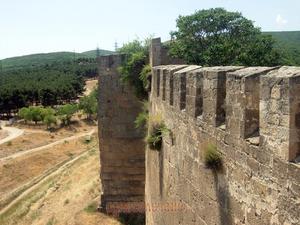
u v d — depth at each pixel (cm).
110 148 3098
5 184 6334
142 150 3067
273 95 714
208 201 1085
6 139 9150
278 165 711
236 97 870
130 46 3039
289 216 684
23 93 12800
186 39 3569
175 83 1397
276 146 714
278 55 3309
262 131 759
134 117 3044
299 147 680
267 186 755
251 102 827
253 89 817
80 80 17412
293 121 671
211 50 3228
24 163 7131
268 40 3381
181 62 2498
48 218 3584
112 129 3078
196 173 1180
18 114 12069
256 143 791
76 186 4244
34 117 10869
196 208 1191
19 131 10181
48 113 10850
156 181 1848
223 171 970
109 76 3020
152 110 2036
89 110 11219
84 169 4966
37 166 7181
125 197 3127
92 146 8075
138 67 2778
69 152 8156
